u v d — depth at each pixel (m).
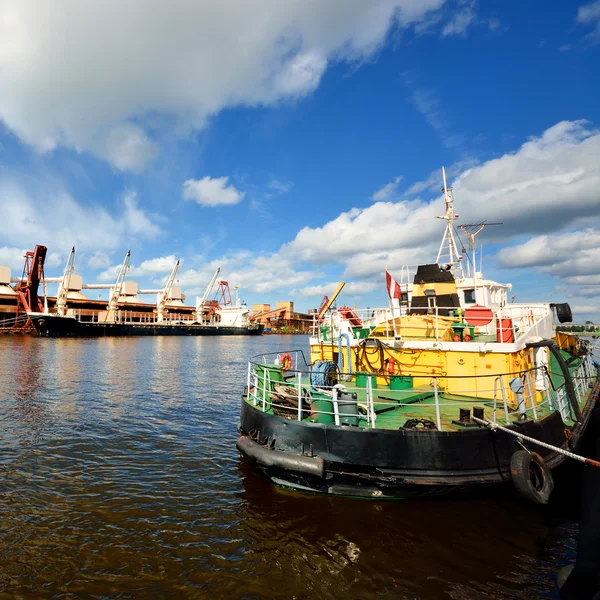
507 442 8.78
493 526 8.14
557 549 7.43
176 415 19.91
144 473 11.74
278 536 7.91
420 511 8.62
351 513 8.55
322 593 6.33
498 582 6.55
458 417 9.80
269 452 9.29
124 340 113.50
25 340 95.44
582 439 11.34
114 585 6.53
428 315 13.94
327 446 8.87
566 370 11.38
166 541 7.88
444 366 11.95
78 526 8.49
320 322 16.44
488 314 13.38
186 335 167.00
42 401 22.84
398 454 8.45
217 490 10.40
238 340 147.25
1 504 9.51
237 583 6.58
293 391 11.39
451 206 19.45
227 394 27.06
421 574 6.75
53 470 11.90
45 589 6.41
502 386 8.94
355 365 13.48
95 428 16.89
